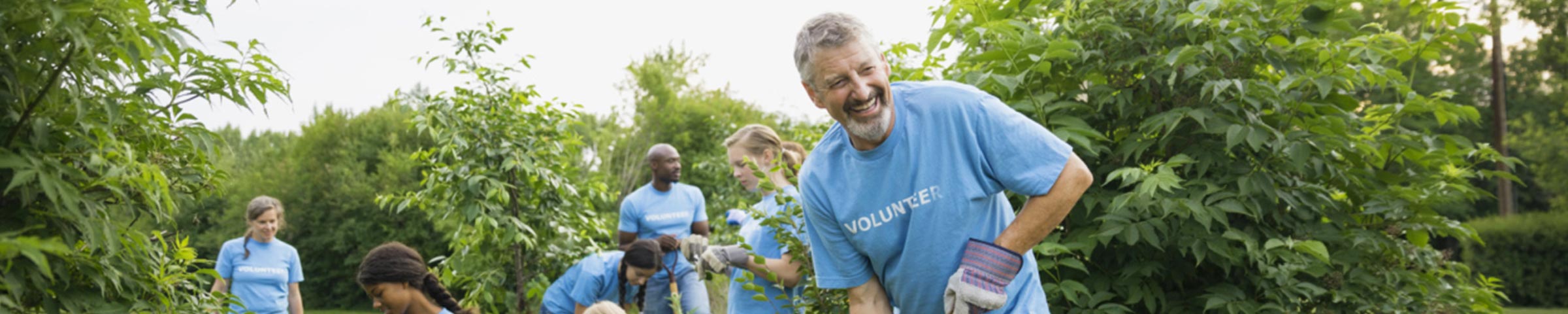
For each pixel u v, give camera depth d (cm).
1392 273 383
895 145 253
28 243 150
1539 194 2742
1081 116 374
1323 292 352
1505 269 1828
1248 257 363
